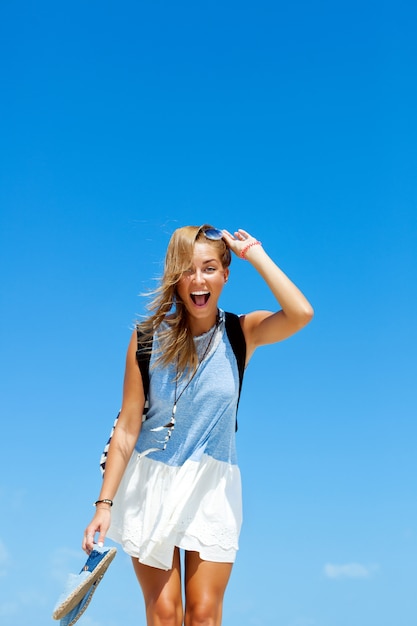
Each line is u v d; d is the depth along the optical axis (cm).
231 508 374
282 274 376
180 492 364
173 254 375
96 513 364
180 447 375
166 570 365
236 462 385
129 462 384
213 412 375
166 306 379
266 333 383
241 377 382
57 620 335
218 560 365
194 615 358
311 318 372
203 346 380
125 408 381
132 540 370
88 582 329
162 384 376
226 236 387
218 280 375
